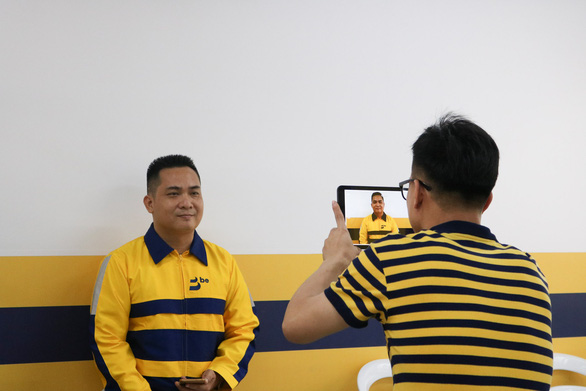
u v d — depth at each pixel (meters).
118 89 2.34
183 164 2.09
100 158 2.28
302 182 2.59
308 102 2.64
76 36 2.30
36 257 2.16
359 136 2.72
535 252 2.94
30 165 2.19
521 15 3.12
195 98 2.45
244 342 2.06
